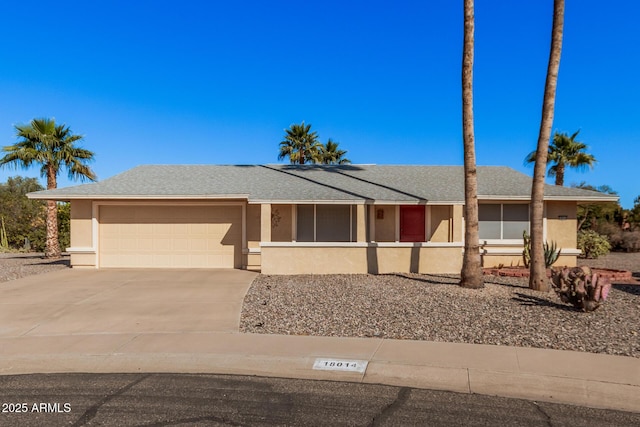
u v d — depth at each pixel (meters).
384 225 17.84
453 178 19.70
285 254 15.52
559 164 29.48
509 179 19.48
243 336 7.63
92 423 4.55
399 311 9.48
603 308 9.74
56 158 22.31
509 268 16.69
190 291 12.04
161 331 8.00
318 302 10.49
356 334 7.75
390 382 5.78
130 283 13.40
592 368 5.96
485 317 8.89
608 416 4.77
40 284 13.16
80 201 16.94
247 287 12.69
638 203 34.31
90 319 8.91
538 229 11.93
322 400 5.16
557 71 11.79
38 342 7.33
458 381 5.70
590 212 32.47
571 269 9.97
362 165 22.30
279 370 6.17
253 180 18.61
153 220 17.17
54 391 5.45
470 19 11.78
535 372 5.82
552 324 8.33
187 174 19.39
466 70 11.86
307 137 38.00
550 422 4.61
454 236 16.03
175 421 4.60
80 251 16.78
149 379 5.87
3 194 48.19
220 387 5.57
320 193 16.62
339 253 15.63
